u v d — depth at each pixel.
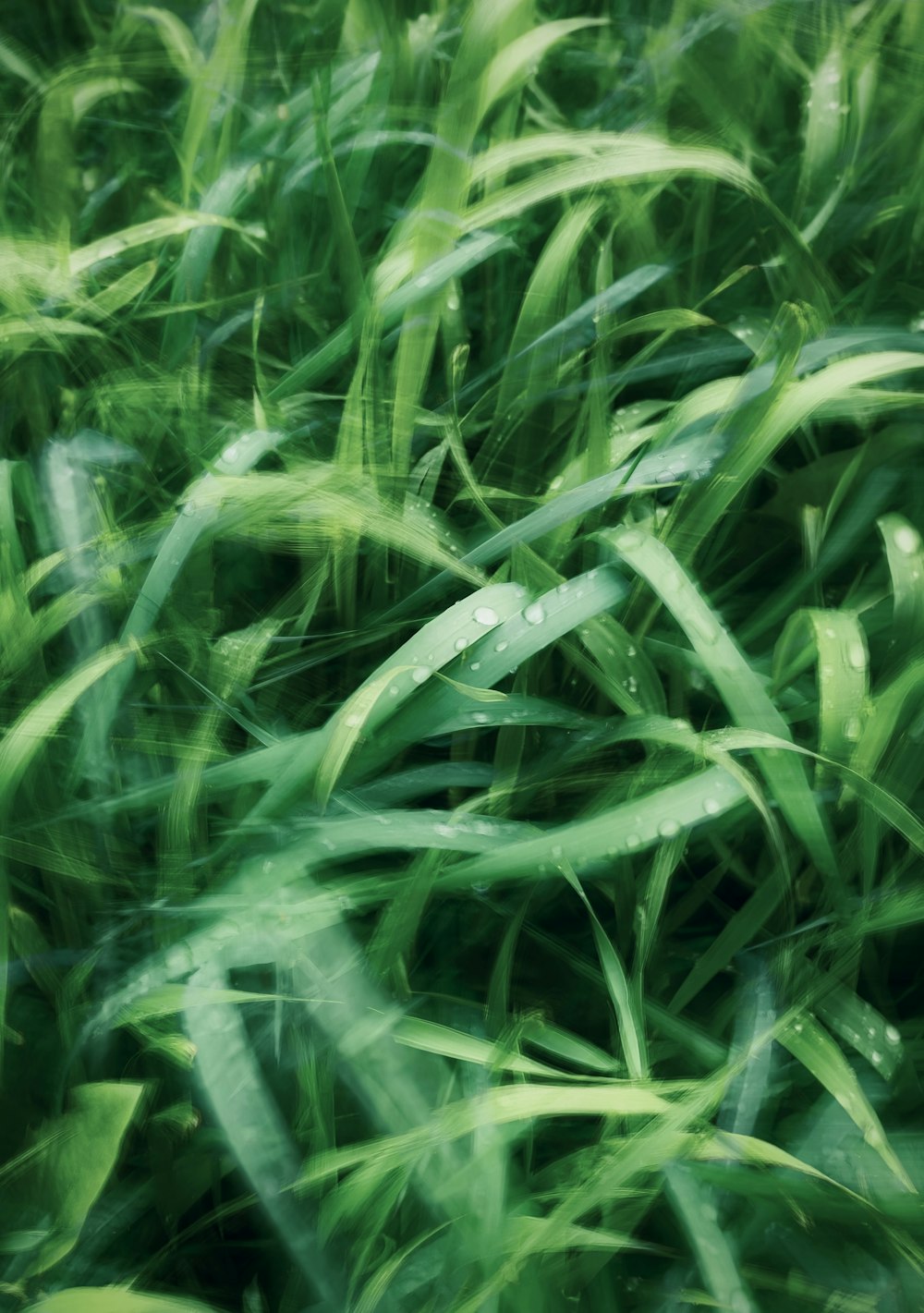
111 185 0.53
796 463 0.48
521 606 0.38
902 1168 0.36
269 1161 0.35
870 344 0.44
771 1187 0.35
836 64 0.49
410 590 0.43
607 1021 0.40
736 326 0.46
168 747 0.40
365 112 0.49
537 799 0.40
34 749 0.38
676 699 0.42
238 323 0.47
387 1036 0.36
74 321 0.46
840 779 0.38
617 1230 0.36
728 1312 0.34
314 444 0.45
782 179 0.51
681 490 0.40
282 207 0.49
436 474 0.44
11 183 0.52
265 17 0.57
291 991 0.37
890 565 0.40
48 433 0.47
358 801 0.39
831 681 0.38
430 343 0.42
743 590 0.45
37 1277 0.35
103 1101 0.35
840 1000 0.38
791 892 0.38
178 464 0.46
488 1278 0.34
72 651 0.43
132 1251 0.37
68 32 0.61
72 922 0.40
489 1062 0.35
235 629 0.44
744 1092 0.37
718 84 0.52
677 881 0.42
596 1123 0.38
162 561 0.40
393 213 0.50
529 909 0.40
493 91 0.46
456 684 0.37
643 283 0.46
